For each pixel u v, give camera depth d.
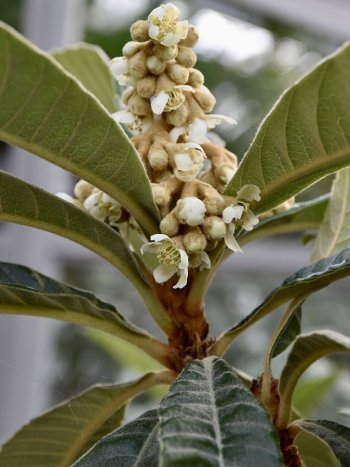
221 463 0.23
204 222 0.31
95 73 0.46
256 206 0.33
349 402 0.85
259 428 0.24
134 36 0.32
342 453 0.31
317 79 0.27
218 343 0.35
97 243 0.34
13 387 1.08
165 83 0.32
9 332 1.08
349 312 1.18
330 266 0.31
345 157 0.30
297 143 0.29
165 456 0.22
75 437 0.39
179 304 0.35
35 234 1.06
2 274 0.35
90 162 0.30
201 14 1.15
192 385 0.27
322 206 0.40
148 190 0.31
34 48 0.25
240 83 1.15
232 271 1.15
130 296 1.15
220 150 0.34
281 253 1.13
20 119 0.28
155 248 0.32
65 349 1.12
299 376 0.34
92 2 1.12
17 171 1.06
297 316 0.36
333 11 1.20
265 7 1.15
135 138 0.33
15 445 0.39
